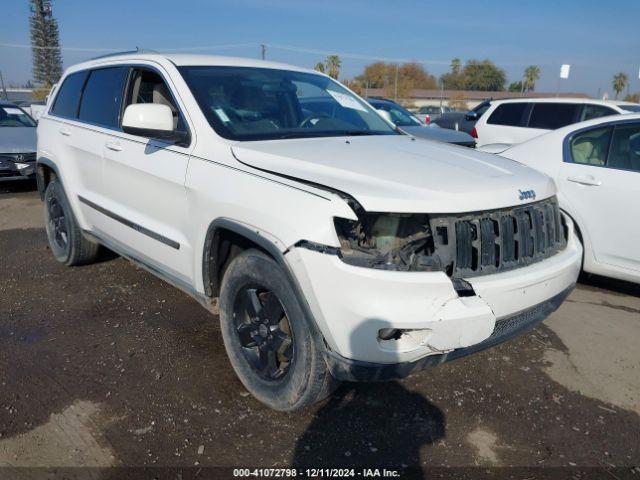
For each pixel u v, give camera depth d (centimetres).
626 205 435
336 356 244
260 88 372
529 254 282
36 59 6112
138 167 356
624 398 318
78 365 337
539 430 286
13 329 385
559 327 409
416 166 279
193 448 265
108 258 537
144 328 388
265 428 280
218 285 319
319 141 325
